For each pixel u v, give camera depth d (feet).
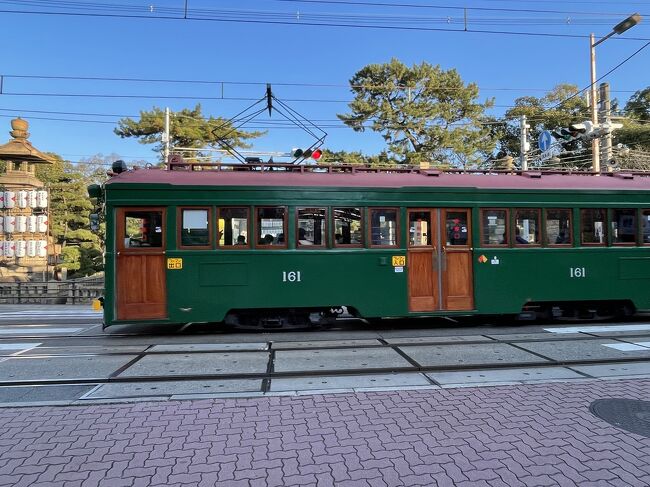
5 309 48.88
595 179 33.09
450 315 29.91
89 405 16.38
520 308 30.78
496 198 30.76
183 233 27.96
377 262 29.32
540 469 11.46
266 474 11.33
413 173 31.76
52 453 12.55
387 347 24.90
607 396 16.98
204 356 23.11
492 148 122.52
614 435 13.50
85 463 11.95
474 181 31.19
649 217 32.91
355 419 14.90
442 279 30.01
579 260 31.63
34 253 67.72
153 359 22.53
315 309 29.89
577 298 31.53
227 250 28.09
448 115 112.37
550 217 31.53
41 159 71.36
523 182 31.65
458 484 10.79
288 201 28.73
